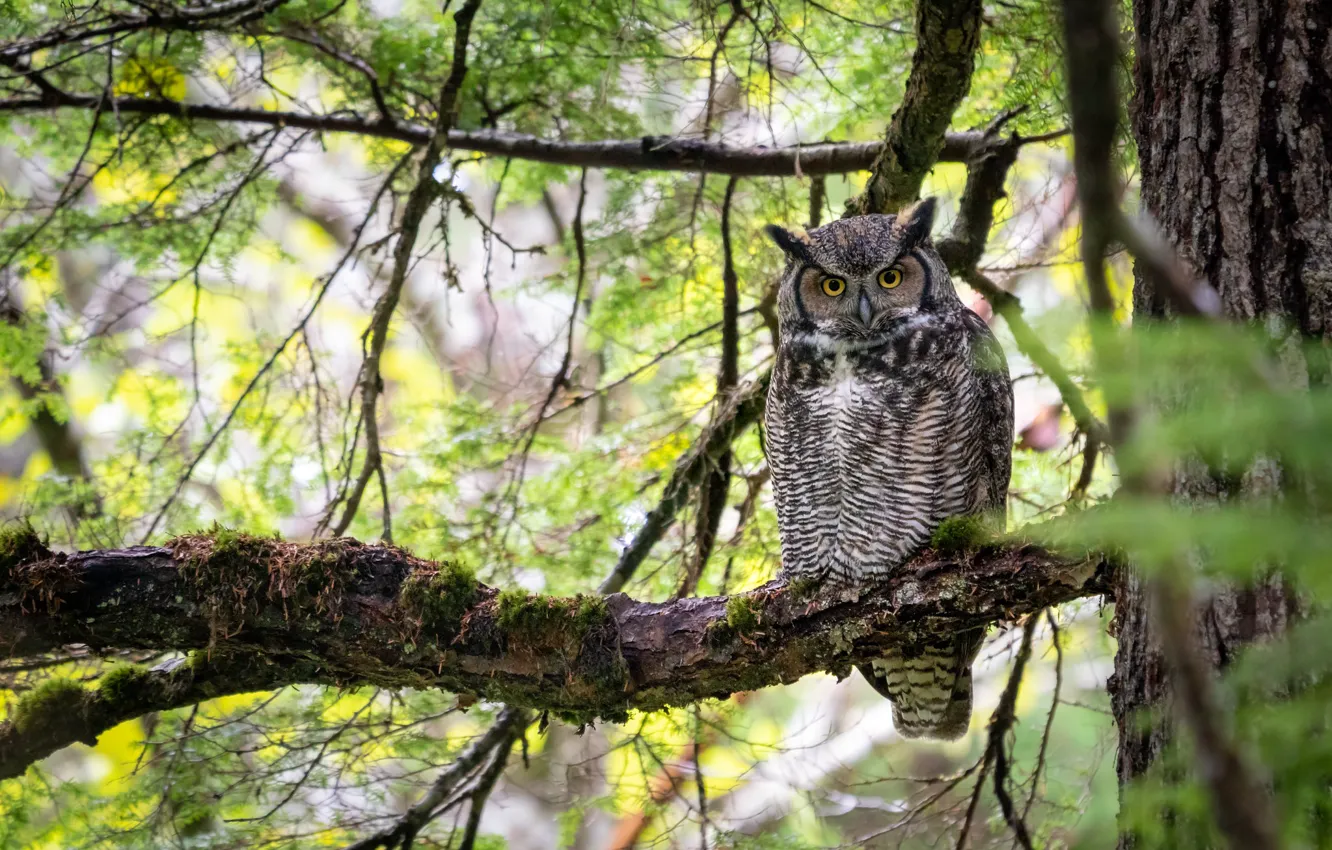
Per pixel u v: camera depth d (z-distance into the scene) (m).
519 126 13.10
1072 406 11.20
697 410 13.36
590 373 16.58
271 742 10.23
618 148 12.32
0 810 9.95
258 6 11.41
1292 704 3.64
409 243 11.87
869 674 10.25
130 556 8.00
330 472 12.80
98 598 7.93
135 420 17.50
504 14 11.78
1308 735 3.93
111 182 13.37
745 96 12.38
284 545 8.05
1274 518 3.01
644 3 11.42
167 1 11.85
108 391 13.34
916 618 7.54
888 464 9.52
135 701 8.69
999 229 13.00
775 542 12.85
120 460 12.59
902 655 8.92
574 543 12.80
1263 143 6.01
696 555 12.18
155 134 12.86
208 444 11.70
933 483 9.52
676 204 13.29
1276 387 3.06
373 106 13.02
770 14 11.48
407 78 12.48
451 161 12.62
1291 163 5.95
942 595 7.42
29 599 7.89
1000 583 7.25
